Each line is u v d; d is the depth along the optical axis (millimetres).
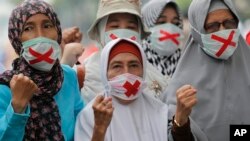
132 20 9117
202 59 8680
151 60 10625
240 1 25453
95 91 8766
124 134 7594
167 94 8578
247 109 8477
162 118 7746
